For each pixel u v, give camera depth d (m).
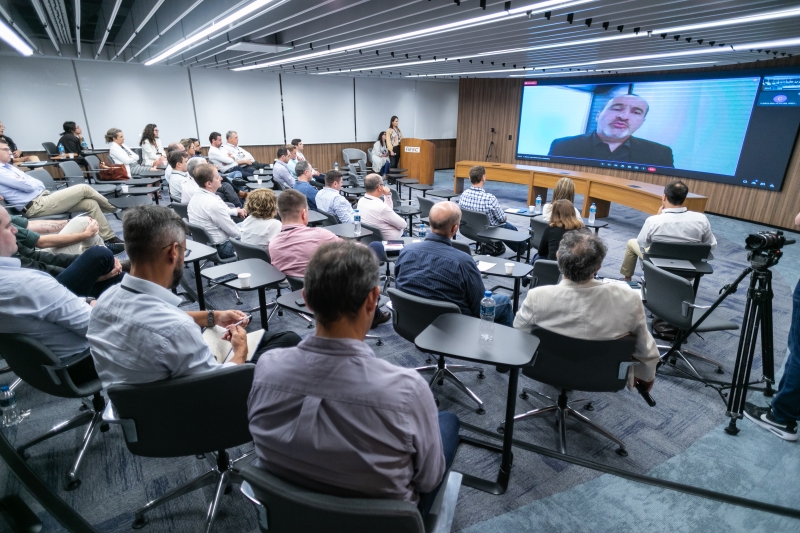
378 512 0.77
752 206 7.04
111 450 1.94
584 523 1.63
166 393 1.27
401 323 2.20
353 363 0.86
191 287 3.78
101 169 6.03
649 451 2.03
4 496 1.61
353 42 5.78
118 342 1.28
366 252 0.93
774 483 1.86
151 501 1.64
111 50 8.35
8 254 1.70
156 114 9.15
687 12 3.79
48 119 8.16
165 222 1.30
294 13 4.12
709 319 2.63
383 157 10.48
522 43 5.55
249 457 1.86
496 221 4.60
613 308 1.77
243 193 6.16
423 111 12.71
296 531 0.87
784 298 3.96
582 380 1.85
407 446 0.84
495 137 11.48
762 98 6.73
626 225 6.69
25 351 1.58
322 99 11.03
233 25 4.52
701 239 3.38
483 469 1.89
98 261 2.47
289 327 3.17
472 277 2.16
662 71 8.05
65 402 2.26
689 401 2.41
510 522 1.62
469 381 2.57
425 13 4.31
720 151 7.39
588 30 4.68
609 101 8.97
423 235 5.75
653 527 1.62
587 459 1.96
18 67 7.74
